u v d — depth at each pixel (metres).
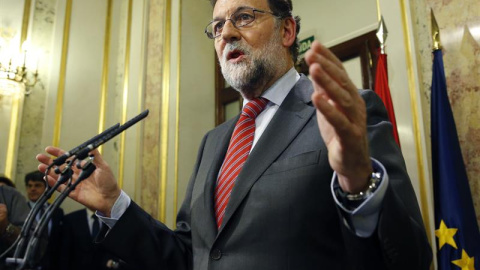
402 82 2.29
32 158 3.68
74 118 3.92
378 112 0.96
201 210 1.06
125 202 1.08
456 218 1.81
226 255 0.92
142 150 3.86
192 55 4.04
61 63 3.96
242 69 1.17
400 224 0.68
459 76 2.03
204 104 4.01
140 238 1.08
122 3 4.45
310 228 0.86
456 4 2.11
